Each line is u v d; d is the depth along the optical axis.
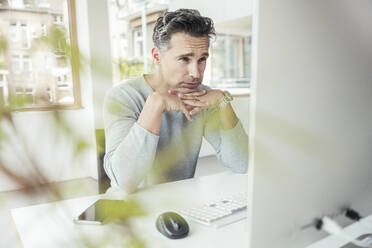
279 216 0.40
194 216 0.67
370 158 0.50
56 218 0.63
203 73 1.09
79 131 0.20
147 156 0.86
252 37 0.34
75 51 0.18
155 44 1.09
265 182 0.37
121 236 0.28
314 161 0.41
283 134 0.37
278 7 0.34
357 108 0.45
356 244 0.47
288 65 0.36
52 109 0.19
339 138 0.44
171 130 1.08
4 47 0.18
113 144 0.93
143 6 2.72
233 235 0.61
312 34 0.37
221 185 0.93
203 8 2.76
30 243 0.57
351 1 0.40
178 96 0.96
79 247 0.53
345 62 0.42
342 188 0.47
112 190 0.88
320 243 0.47
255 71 0.34
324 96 0.40
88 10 2.30
